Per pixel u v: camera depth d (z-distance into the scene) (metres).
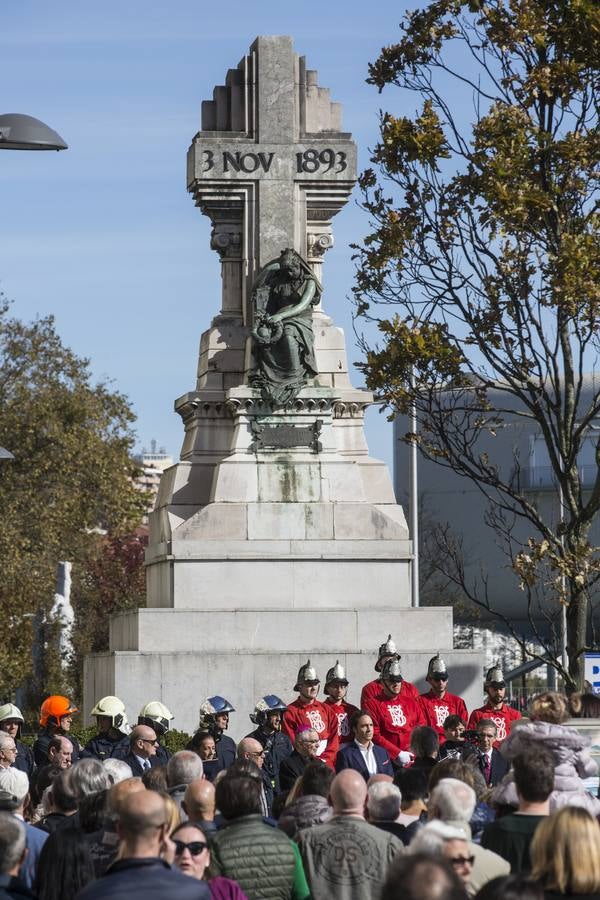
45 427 57.44
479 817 11.79
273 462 25.62
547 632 64.75
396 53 23.73
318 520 25.48
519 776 10.33
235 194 26.53
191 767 12.54
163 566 25.62
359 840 10.34
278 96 26.70
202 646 24.66
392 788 11.31
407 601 25.56
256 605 25.14
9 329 58.78
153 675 24.28
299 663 24.55
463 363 23.38
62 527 57.50
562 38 22.97
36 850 10.95
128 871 8.52
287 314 25.78
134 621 25.00
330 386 26.30
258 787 10.52
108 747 18.42
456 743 16.92
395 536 25.64
